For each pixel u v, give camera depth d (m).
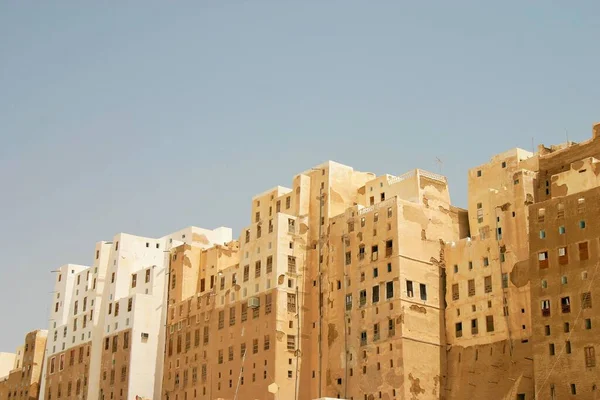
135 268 164.00
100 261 166.50
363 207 121.31
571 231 93.88
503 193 107.12
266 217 135.38
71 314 170.62
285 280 124.50
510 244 104.38
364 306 114.62
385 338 109.69
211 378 131.38
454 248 113.50
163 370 143.75
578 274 91.94
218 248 145.38
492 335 103.69
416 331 108.50
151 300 153.38
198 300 140.88
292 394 119.56
